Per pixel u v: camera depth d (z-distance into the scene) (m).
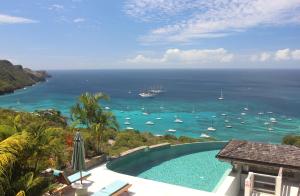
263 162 15.32
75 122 22.36
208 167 23.02
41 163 11.67
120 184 15.01
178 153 27.08
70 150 19.11
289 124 77.38
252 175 15.17
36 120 29.53
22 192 8.30
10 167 9.36
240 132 67.38
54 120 38.44
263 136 63.75
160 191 15.77
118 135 31.66
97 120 22.33
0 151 9.02
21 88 174.88
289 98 141.50
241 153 16.36
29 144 10.83
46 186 9.79
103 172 18.59
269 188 15.09
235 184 15.89
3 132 10.82
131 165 23.06
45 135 12.21
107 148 24.81
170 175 21.11
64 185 14.57
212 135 63.94
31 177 9.27
